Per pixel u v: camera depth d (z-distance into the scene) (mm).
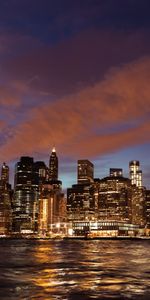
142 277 58906
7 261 94750
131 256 119500
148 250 173375
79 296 41500
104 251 160875
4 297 40844
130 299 40094
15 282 52781
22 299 39719
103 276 60406
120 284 50844
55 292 44031
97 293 43531
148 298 40656
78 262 91750
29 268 75250
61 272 67062
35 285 49688
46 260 98812
